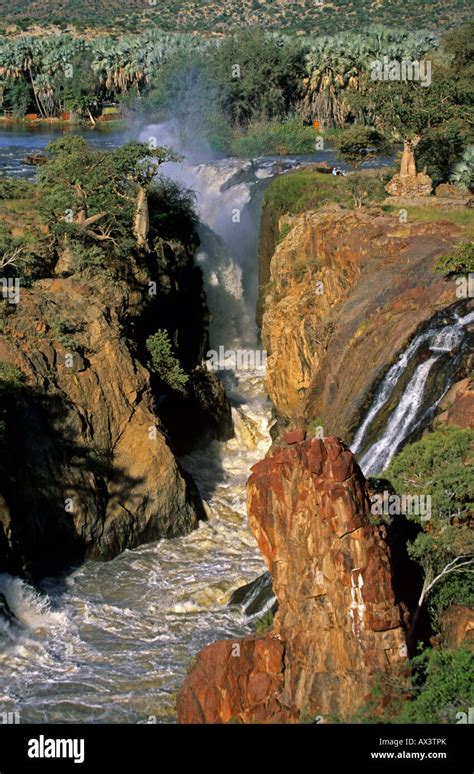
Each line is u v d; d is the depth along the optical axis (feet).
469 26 267.39
